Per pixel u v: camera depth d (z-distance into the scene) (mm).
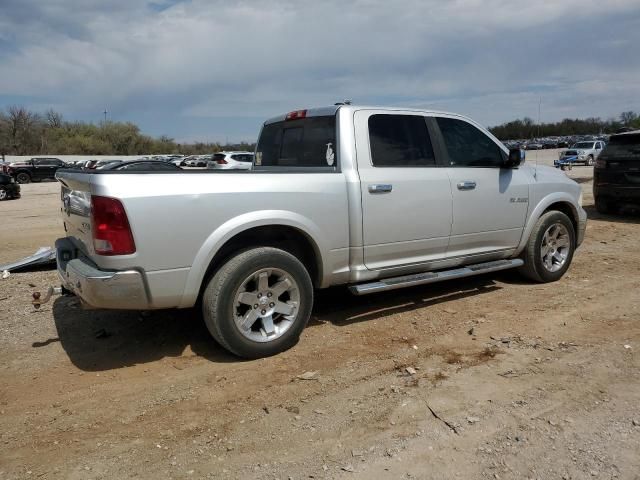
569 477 2557
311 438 2951
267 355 4066
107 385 3684
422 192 4773
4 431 3119
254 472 2666
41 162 33750
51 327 4836
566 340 4246
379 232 4559
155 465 2746
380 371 3779
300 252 4461
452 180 4988
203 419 3197
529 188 5648
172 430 3084
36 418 3260
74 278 3809
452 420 3080
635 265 6781
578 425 3000
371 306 5273
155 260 3604
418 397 3365
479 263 5445
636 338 4254
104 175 3537
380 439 2918
